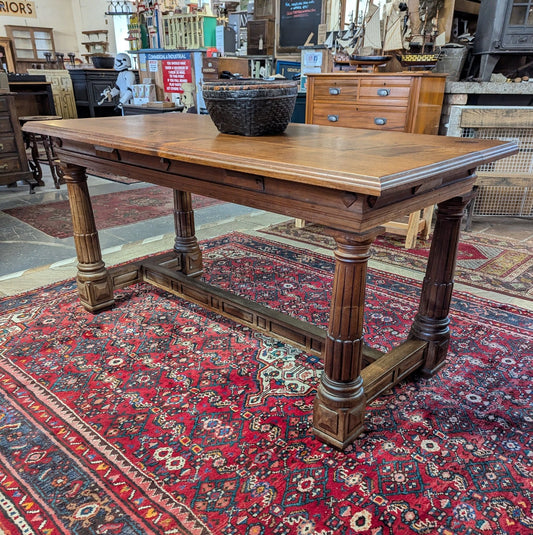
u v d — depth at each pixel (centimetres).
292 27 498
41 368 194
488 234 369
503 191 405
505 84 359
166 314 241
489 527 124
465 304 251
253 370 194
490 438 156
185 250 276
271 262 311
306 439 156
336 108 353
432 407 172
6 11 1023
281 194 136
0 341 214
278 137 177
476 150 148
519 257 319
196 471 142
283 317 204
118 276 253
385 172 114
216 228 385
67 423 163
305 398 177
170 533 122
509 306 248
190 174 163
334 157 134
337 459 147
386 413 169
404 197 131
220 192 154
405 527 124
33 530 123
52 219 408
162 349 209
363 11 389
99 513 128
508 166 378
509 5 340
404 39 352
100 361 199
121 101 678
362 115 339
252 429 160
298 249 335
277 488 136
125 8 826
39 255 322
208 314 241
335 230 127
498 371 193
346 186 112
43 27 1083
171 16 611
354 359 144
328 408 148
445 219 170
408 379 189
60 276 287
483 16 366
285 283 278
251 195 145
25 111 633
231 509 129
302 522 125
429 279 181
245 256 321
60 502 132
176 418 165
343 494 134
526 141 368
